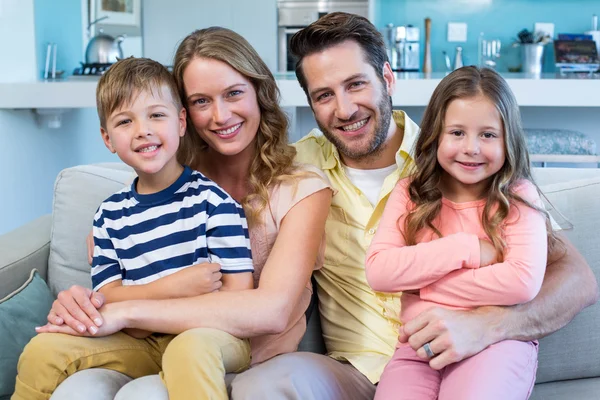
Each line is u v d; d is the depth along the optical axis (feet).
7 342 4.97
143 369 4.58
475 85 4.55
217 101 4.93
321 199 5.01
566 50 15.24
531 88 10.53
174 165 4.96
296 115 11.18
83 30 15.24
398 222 4.80
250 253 4.86
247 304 4.44
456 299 4.41
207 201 4.81
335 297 5.37
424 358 4.20
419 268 4.40
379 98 5.16
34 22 11.83
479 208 4.69
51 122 11.82
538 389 5.25
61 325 4.39
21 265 5.80
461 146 4.53
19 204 10.77
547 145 11.78
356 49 5.04
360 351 5.14
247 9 17.71
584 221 5.49
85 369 4.29
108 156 16.28
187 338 4.12
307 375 4.33
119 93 4.68
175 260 4.76
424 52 16.83
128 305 4.43
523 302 4.32
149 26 17.83
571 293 4.59
